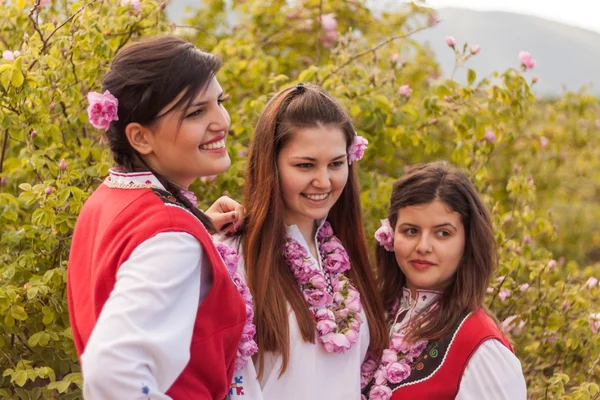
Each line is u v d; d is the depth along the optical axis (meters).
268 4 4.95
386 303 2.37
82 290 1.62
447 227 2.15
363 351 2.17
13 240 2.57
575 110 5.09
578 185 5.95
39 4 3.03
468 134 3.43
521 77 3.37
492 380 2.02
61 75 2.88
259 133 2.05
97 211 1.66
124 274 1.44
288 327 1.98
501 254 3.21
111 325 1.37
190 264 1.50
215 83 1.67
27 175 3.05
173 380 1.43
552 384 2.84
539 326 3.26
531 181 3.54
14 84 2.59
